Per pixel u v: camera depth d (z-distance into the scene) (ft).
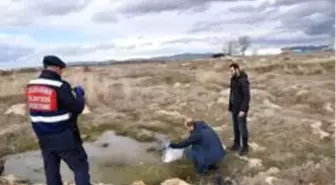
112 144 41.86
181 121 50.67
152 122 49.14
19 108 58.44
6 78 104.32
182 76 113.19
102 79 87.45
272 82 96.99
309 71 134.31
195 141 31.40
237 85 34.96
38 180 31.32
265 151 35.68
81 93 19.31
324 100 64.75
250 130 43.80
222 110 56.39
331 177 26.53
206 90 80.53
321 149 36.50
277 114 53.16
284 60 189.57
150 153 37.99
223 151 31.42
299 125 45.01
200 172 31.12
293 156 34.17
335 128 43.93
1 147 40.24
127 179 31.09
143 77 113.91
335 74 126.21
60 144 18.67
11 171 33.76
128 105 63.31
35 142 42.27
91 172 32.91
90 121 51.70
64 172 32.09
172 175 31.60
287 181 26.61
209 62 201.87
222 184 28.68
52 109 18.30
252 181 27.37
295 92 74.54
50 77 18.53
